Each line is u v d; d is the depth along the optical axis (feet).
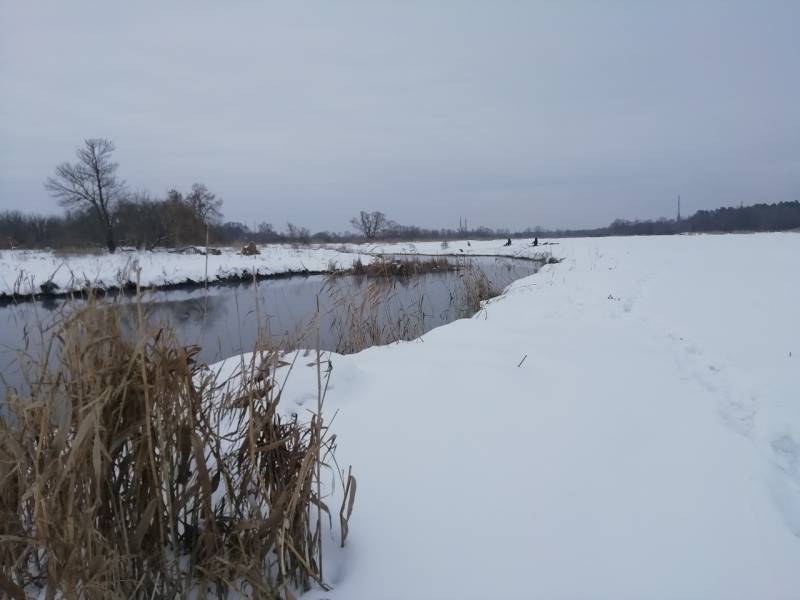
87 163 82.99
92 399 4.96
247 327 28.76
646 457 9.48
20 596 4.46
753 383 14.20
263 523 5.52
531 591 6.14
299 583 6.07
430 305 37.86
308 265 85.56
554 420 11.11
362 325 22.74
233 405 6.79
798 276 38.60
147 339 5.32
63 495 4.79
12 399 5.30
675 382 14.03
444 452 9.62
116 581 4.81
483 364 15.28
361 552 6.78
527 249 116.57
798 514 8.10
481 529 7.32
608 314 25.44
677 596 6.08
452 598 6.01
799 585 6.27
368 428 10.67
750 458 9.45
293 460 6.31
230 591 5.65
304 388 12.04
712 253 65.05
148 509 5.07
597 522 7.51
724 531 7.30
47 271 37.60
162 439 5.39
